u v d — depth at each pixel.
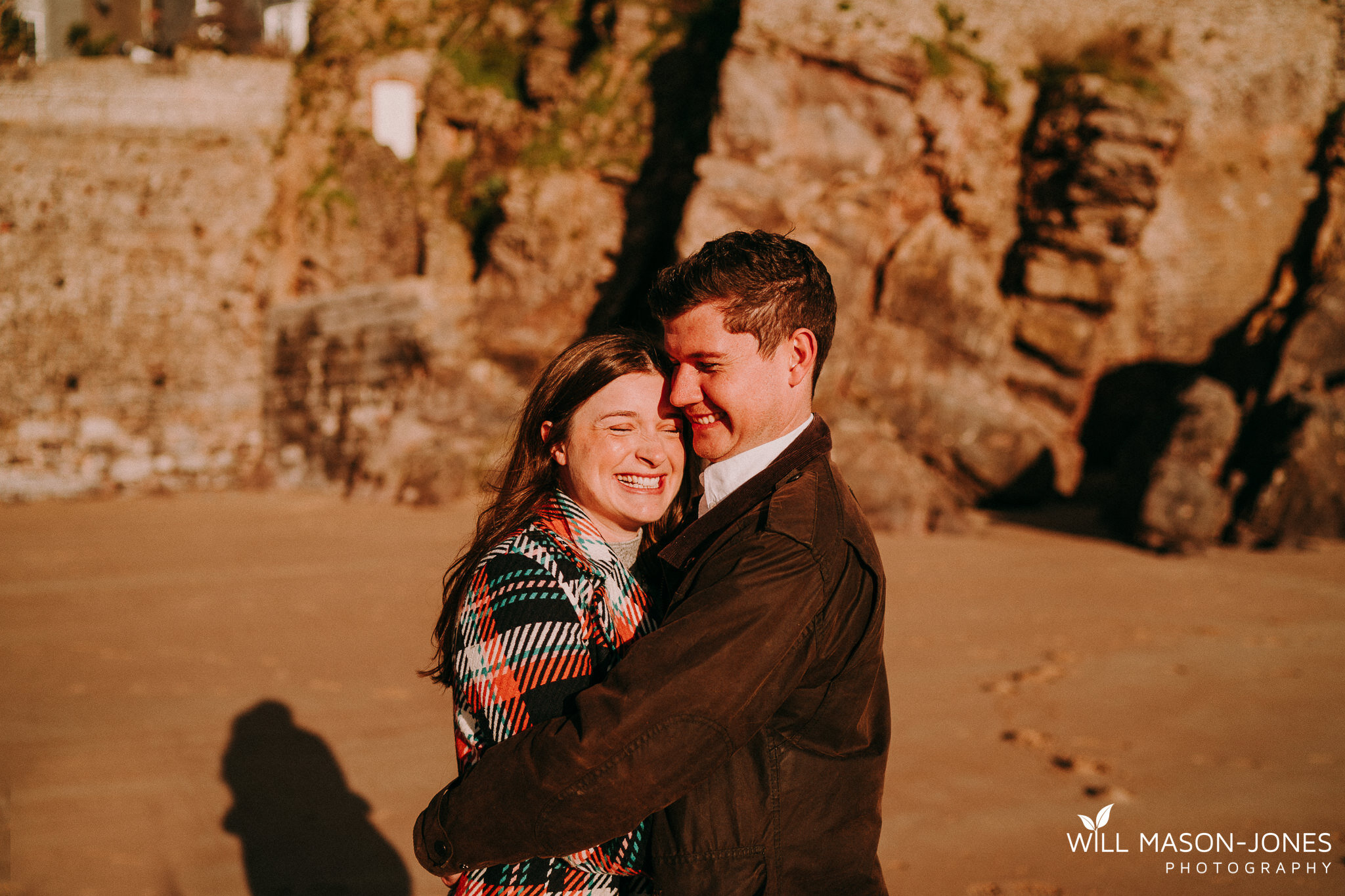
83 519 15.94
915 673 6.61
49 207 20.39
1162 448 12.80
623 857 1.57
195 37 25.39
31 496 19.55
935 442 16.11
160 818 4.42
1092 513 15.64
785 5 16.08
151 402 20.77
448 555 11.75
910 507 13.68
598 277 19.61
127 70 21.09
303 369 20.64
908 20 16.69
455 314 19.44
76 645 7.66
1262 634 7.77
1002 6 17.78
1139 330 17.95
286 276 21.70
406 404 18.84
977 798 4.51
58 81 20.72
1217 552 12.16
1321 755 5.10
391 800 4.61
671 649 1.38
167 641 7.77
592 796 1.33
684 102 19.33
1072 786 4.66
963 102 16.59
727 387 1.58
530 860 1.47
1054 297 17.52
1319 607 8.87
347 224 21.39
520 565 1.59
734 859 1.48
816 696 1.52
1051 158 17.44
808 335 1.60
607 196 19.67
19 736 5.53
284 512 16.36
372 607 8.97
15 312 20.08
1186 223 17.95
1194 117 18.06
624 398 1.74
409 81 22.19
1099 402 17.84
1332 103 18.25
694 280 1.57
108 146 20.84
